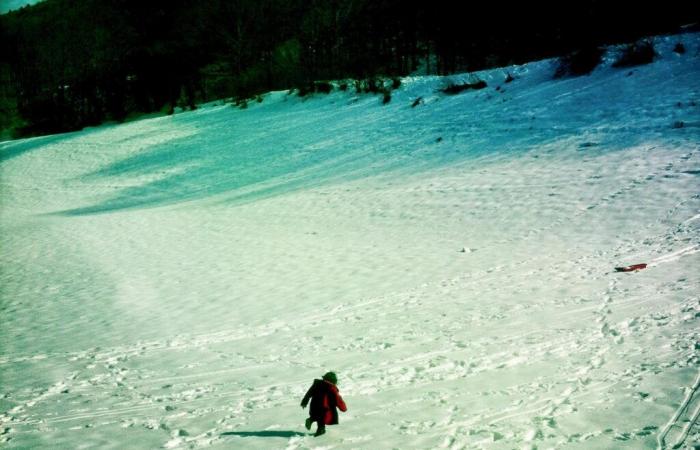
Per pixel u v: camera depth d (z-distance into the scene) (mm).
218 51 92938
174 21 93812
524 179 22672
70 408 8750
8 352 12414
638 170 20484
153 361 10883
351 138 37594
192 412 8195
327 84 53438
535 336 9805
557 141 26141
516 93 35562
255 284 16297
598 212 17906
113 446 7176
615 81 31344
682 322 9266
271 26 88812
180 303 15227
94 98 83375
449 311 12023
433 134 33156
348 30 70312
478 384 8102
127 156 49938
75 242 25328
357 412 7629
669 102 26234
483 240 17719
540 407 7078
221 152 44000
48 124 83875
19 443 7500
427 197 23266
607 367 8016
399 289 14234
